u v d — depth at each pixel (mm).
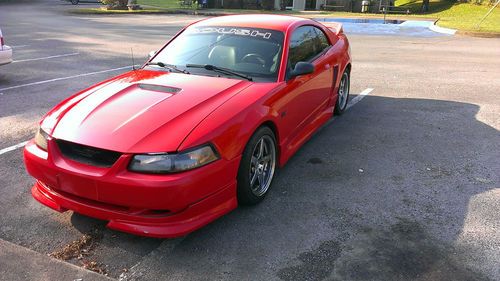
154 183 2918
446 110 6684
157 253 3160
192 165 3023
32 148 3428
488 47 13547
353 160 4793
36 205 3797
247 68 4254
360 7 33125
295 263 3043
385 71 9695
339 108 6312
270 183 3990
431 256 3113
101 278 2865
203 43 4637
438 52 12523
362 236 3354
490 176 4414
